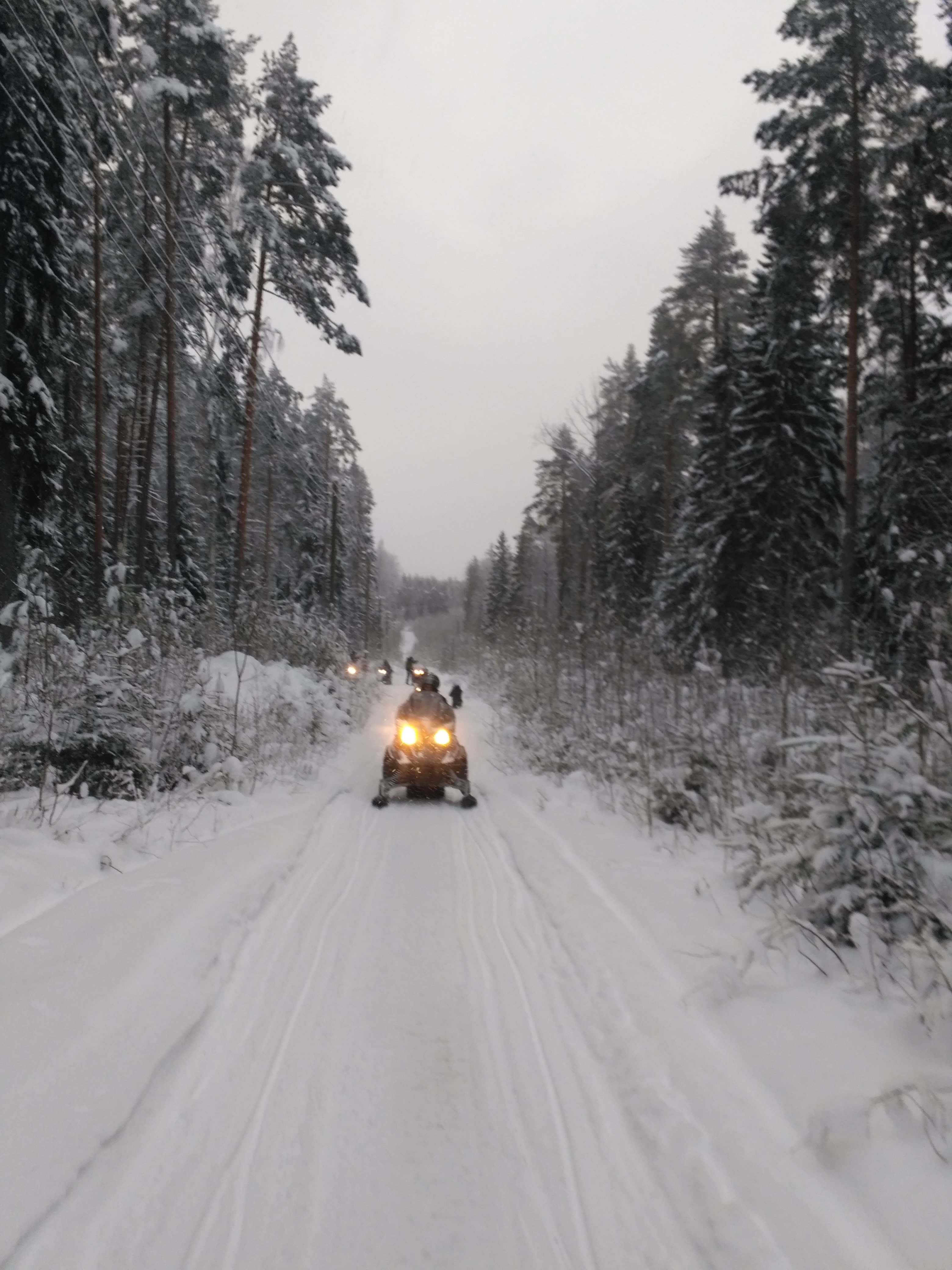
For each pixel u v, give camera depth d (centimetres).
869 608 1367
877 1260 218
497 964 465
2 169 1179
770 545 1734
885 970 380
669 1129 291
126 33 1756
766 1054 329
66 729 784
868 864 410
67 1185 249
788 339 1684
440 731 977
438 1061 354
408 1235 247
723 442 2033
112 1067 313
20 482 1293
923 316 1625
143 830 661
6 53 1135
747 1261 225
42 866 526
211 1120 300
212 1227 245
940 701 484
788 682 909
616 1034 367
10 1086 289
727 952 429
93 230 1794
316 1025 384
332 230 2012
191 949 435
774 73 1489
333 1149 289
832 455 1836
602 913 526
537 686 1565
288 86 1941
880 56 1439
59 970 383
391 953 480
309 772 1088
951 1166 248
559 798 957
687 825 727
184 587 1927
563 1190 268
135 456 2542
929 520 1297
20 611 826
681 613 2062
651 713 1005
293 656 1884
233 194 1934
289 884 602
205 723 919
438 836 807
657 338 2988
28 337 1351
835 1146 263
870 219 1502
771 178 1537
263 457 3219
